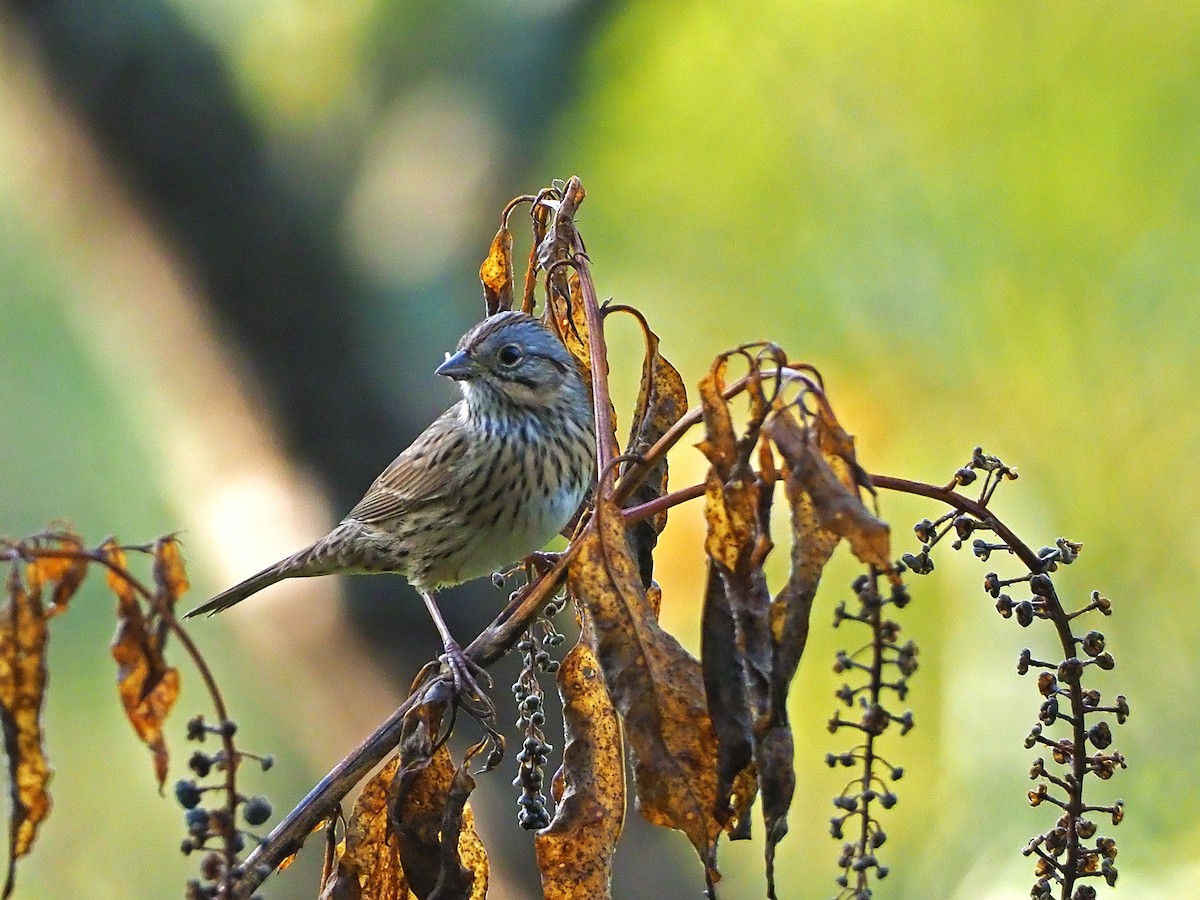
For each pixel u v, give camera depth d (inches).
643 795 188.5
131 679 170.6
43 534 167.5
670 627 457.4
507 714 512.7
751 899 490.3
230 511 529.7
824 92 403.5
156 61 525.7
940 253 392.5
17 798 166.6
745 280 411.2
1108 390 387.5
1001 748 399.5
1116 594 390.3
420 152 545.0
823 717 410.6
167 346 540.1
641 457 194.2
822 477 171.8
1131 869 377.7
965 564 403.2
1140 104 383.2
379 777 215.8
